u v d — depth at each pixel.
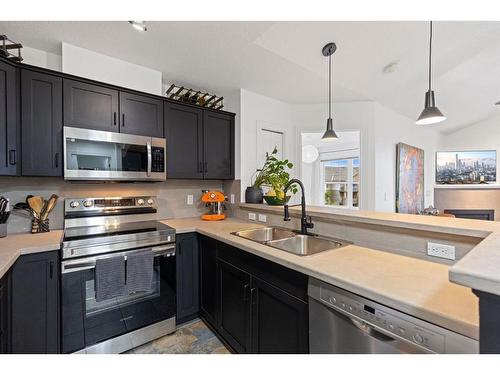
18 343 1.44
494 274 0.58
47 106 1.76
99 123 1.97
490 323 0.58
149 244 1.94
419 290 0.89
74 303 1.63
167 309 2.01
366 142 3.24
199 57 2.12
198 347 1.85
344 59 2.24
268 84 2.70
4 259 1.28
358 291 0.93
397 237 1.36
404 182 4.00
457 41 2.16
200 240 2.21
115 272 1.74
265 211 2.38
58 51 1.98
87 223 2.20
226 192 3.03
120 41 1.87
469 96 3.82
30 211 1.92
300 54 2.12
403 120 4.14
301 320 1.20
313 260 1.23
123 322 1.81
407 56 2.32
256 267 1.52
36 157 1.72
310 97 3.08
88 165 1.90
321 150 5.82
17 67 1.65
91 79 1.96
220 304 1.90
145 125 2.21
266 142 3.10
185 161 2.48
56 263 1.58
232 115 2.85
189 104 2.51
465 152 5.48
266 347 1.43
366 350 0.92
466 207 5.43
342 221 1.64
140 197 2.50
